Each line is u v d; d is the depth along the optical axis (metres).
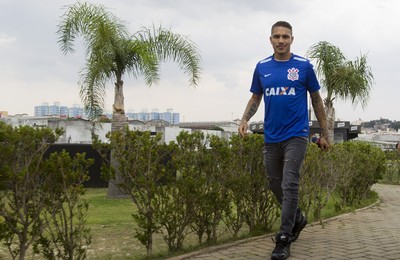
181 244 4.37
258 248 4.45
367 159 8.83
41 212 3.29
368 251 4.39
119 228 6.02
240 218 5.18
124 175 3.94
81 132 22.36
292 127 4.05
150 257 4.13
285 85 4.05
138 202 4.11
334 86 14.27
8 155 2.85
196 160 4.37
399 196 11.11
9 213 3.04
